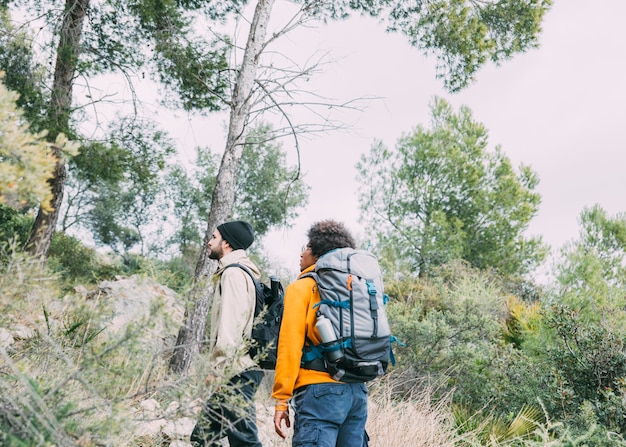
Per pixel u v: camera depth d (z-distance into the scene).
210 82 9.06
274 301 2.89
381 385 5.87
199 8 9.58
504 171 20.48
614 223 13.77
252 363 2.57
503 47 9.22
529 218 20.05
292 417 4.00
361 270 2.53
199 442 2.61
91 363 1.68
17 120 1.55
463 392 6.13
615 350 5.00
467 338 7.06
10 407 1.56
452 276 12.35
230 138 7.01
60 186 9.83
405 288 10.31
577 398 5.04
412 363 6.69
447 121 21.27
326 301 2.45
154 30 9.19
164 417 1.87
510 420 5.13
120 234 26.62
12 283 1.63
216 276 2.87
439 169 20.45
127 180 10.27
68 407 1.63
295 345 2.42
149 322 1.71
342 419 2.41
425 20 8.88
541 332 6.38
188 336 5.56
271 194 21.94
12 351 2.23
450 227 19.22
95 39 9.79
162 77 9.43
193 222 24.47
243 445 2.58
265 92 6.62
